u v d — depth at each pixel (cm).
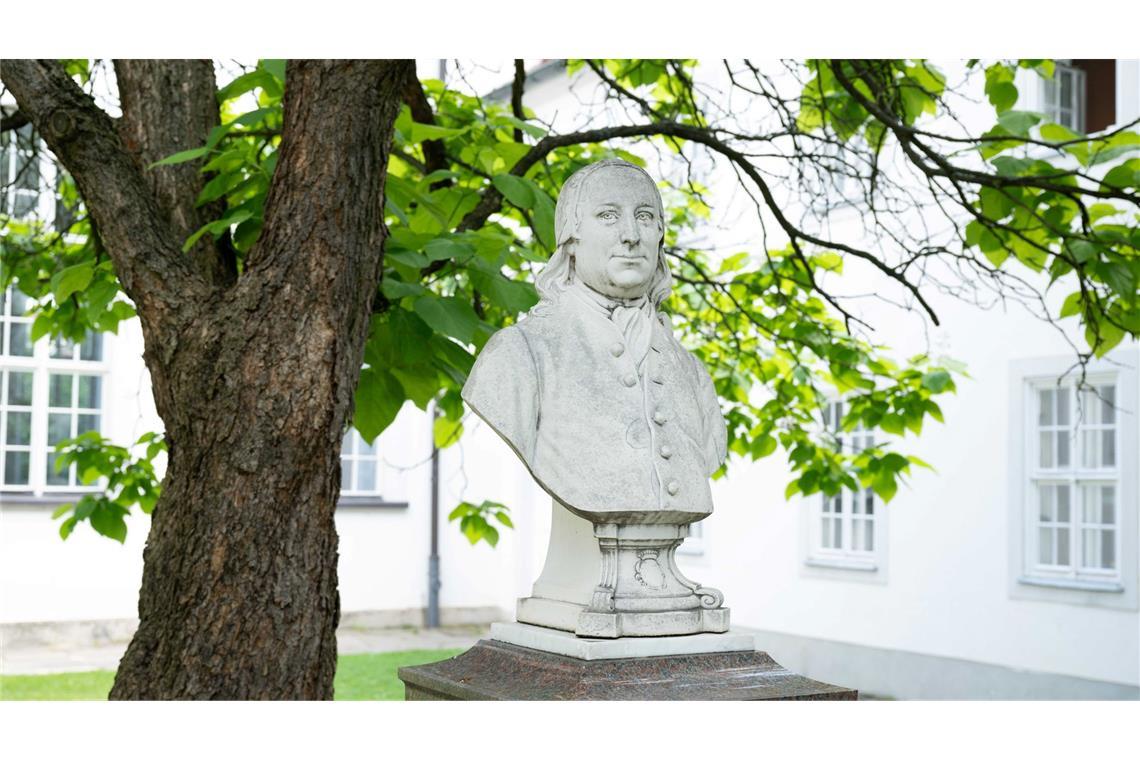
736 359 736
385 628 1525
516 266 490
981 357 1097
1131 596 976
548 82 1387
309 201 389
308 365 378
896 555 1173
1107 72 1156
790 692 335
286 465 374
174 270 404
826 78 599
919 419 646
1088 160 510
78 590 1335
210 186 435
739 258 691
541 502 1566
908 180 1100
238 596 366
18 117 569
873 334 1170
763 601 1318
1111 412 1018
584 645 331
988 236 527
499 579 1594
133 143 473
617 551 348
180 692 360
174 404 387
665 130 562
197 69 491
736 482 1362
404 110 472
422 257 429
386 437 1548
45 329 646
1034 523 1063
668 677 333
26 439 1354
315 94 395
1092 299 540
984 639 1089
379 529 1531
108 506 593
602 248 360
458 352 427
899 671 1164
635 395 353
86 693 1031
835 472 683
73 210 634
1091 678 1000
